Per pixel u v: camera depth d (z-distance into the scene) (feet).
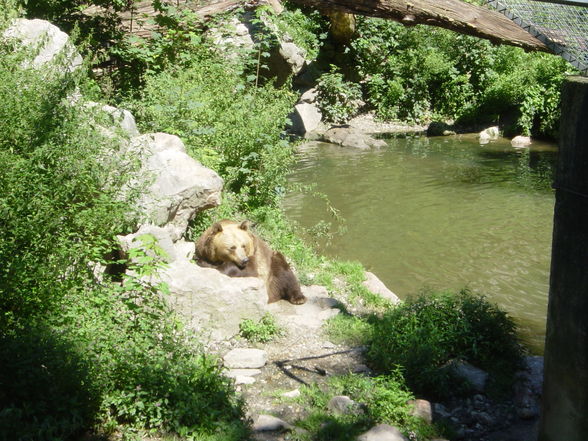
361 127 71.51
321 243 34.94
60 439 13.62
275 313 23.79
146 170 23.56
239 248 23.06
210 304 21.35
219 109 35.35
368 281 28.96
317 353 21.40
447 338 20.84
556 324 14.30
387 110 74.23
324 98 71.10
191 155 30.25
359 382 18.67
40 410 14.44
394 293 29.19
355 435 16.52
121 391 16.22
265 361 20.47
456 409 18.67
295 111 67.46
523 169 53.47
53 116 20.30
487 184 48.19
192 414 16.08
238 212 31.78
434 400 19.20
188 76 37.83
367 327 23.06
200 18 48.96
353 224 38.27
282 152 34.55
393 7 41.29
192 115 33.53
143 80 40.96
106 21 42.55
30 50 23.02
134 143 25.02
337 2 41.88
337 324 23.12
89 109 22.35
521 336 24.98
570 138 13.55
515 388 19.65
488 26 42.16
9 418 13.53
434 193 45.42
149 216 22.50
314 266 29.89
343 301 26.53
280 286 24.91
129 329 18.13
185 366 17.02
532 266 32.42
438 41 77.46
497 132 69.31
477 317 21.70
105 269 21.93
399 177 50.01
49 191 18.90
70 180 19.63
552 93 67.41
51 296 17.34
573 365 13.83
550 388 14.61
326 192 45.14
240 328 21.76
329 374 20.06
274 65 63.77
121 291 18.78
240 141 33.45
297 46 66.85
